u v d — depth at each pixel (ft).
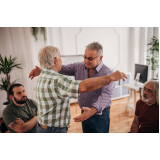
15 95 4.62
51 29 10.54
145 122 4.35
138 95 14.07
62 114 3.23
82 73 4.54
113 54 13.56
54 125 3.18
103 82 2.59
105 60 13.30
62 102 3.17
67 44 11.53
